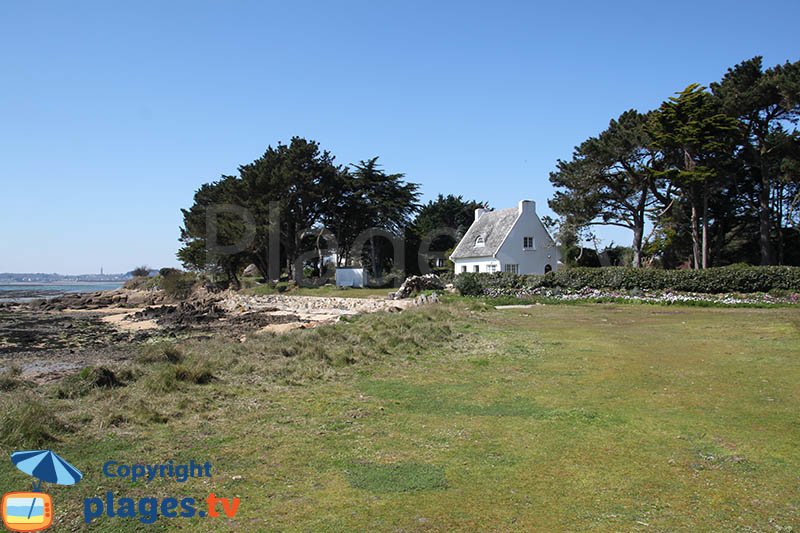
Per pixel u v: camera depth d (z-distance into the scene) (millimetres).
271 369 11203
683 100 34875
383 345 13797
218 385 9922
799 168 33094
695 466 6043
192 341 19750
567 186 42938
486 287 31125
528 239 45594
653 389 9477
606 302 26984
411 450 6625
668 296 26438
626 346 13844
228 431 7328
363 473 5914
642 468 6012
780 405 8305
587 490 5473
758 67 34750
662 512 4992
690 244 41688
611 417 7867
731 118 33812
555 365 11695
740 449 6535
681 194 39344
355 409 8430
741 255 40750
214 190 60344
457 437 7086
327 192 54531
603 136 41406
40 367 15695
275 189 50375
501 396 9203
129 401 8664
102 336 24859
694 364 11461
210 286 52750
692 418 7766
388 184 57562
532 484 5629
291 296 40281
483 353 13195
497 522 4824
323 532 4656
